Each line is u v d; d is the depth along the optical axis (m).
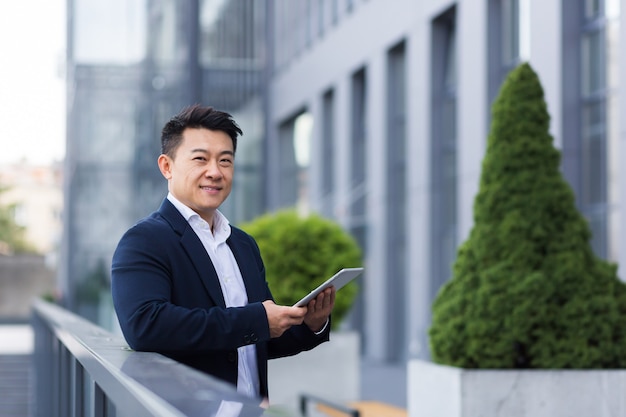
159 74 25.25
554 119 12.80
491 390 6.26
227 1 26.06
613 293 6.50
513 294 6.36
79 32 25.12
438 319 6.66
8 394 18.20
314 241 11.85
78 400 4.63
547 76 13.02
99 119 25.09
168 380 2.28
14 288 54.84
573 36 12.74
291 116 25.91
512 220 6.54
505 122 6.78
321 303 3.32
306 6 24.86
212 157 3.30
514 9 14.95
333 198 22.94
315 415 10.61
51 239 70.81
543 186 6.62
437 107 17.75
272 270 11.76
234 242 3.42
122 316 3.12
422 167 18.00
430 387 6.63
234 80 26.17
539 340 6.32
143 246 3.19
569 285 6.39
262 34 26.27
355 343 11.90
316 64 24.09
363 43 21.25
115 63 25.17
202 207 3.30
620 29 11.36
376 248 20.59
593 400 6.30
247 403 1.97
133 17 25.27
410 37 18.64
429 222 17.73
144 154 25.00
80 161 24.88
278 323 3.15
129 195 24.92
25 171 70.94
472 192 15.65
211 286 3.23
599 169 12.37
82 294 24.52
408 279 19.53
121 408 2.46
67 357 5.89
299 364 11.78
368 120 21.12
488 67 15.36
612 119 12.14
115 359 2.78
